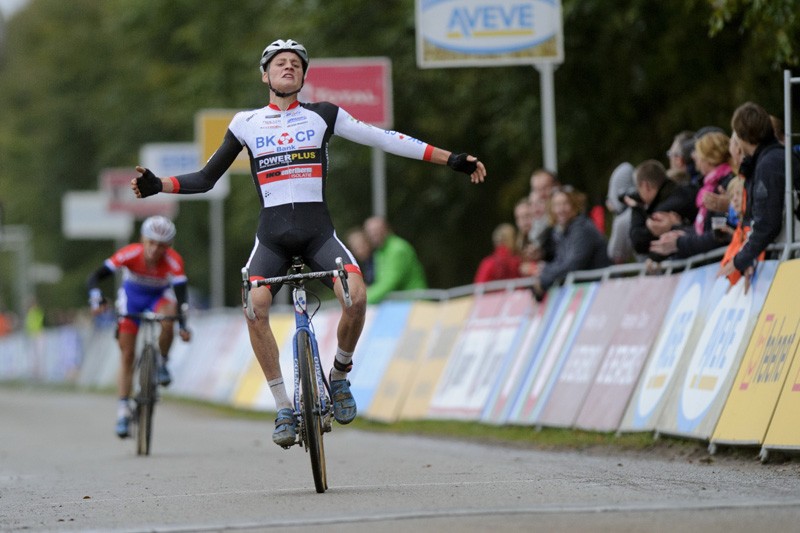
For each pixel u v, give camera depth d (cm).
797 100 4153
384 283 5088
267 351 2372
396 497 2239
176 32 11919
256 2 10406
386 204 8444
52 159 16100
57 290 16025
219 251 8438
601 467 2733
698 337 3031
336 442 4041
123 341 3969
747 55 4969
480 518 1920
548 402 3725
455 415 4300
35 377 12288
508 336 4138
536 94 6456
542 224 4194
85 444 4612
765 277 2770
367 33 8288
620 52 5975
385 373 4941
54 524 2114
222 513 2119
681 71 5616
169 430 5109
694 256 3180
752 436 2634
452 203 8081
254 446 4034
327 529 1870
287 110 2419
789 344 2603
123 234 11988
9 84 18138
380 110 5275
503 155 7556
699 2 5019
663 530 1770
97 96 15388
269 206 2405
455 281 8612
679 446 2972
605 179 6412
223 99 10600
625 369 3372
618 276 3650
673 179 3456
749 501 2012
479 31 4275
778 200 2694
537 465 2848
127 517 2141
